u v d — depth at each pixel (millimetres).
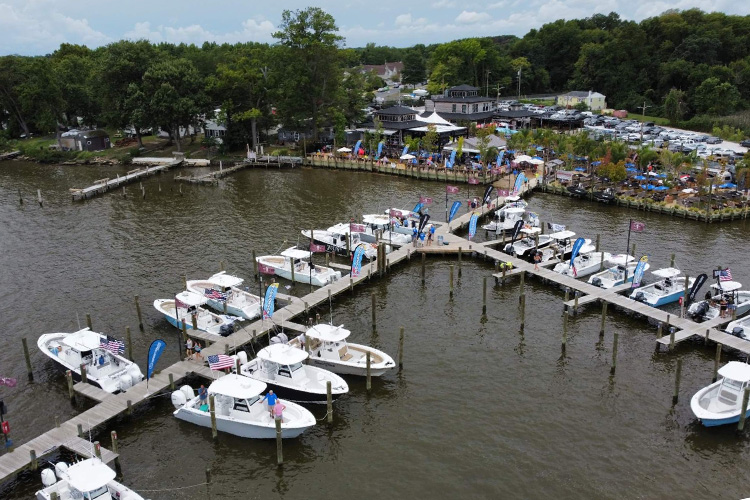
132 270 72688
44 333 57156
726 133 151875
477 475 38781
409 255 74875
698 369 50094
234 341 52750
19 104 165000
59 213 98812
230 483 38438
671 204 94938
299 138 150750
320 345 50688
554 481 38156
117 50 144000
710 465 39469
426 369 51000
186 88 142125
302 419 42000
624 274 64938
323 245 79125
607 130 159750
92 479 34094
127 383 45969
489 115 170000
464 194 106750
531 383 48750
